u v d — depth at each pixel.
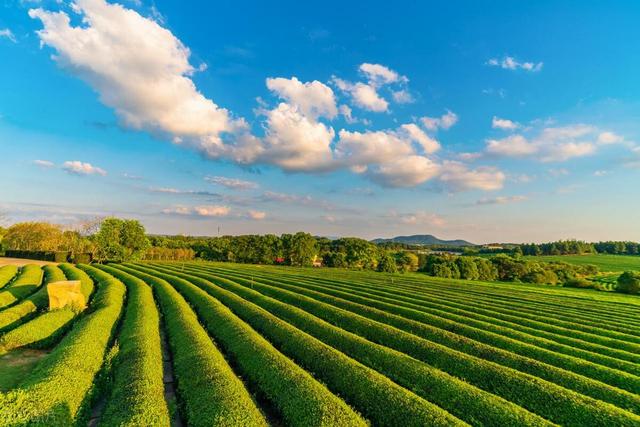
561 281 111.06
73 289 31.91
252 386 18.28
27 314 29.55
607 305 49.38
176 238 194.00
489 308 41.84
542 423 13.65
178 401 16.34
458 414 15.57
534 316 37.34
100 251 103.81
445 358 21.59
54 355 18.20
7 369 19.14
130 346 20.72
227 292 44.09
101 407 15.83
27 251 110.25
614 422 14.18
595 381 18.20
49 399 13.34
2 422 11.57
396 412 14.65
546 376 19.52
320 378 19.06
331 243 170.50
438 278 93.12
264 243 135.62
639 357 23.72
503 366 19.75
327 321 33.09
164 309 34.28
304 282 62.78
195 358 19.09
